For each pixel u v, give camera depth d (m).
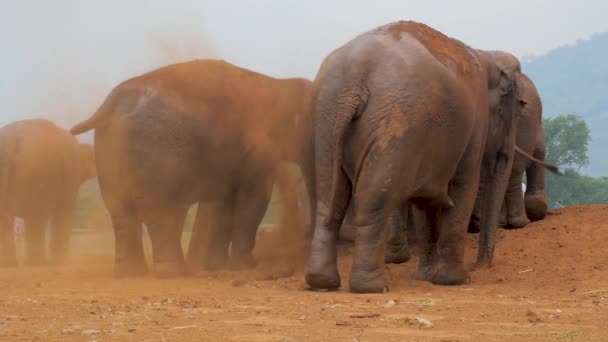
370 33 15.41
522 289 15.68
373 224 14.70
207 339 9.34
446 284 16.89
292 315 11.38
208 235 21.69
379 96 14.59
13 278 18.70
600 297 14.02
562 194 104.50
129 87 18.88
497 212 19.39
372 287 14.75
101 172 18.91
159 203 18.72
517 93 19.64
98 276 19.39
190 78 19.73
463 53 16.61
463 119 15.55
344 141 14.91
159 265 18.69
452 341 9.35
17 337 9.40
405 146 14.55
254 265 21.22
